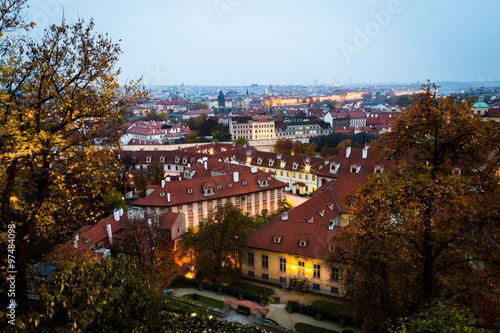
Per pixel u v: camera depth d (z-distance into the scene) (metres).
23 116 21.77
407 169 31.34
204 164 100.25
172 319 31.52
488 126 28.55
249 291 50.09
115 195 72.94
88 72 23.16
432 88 30.09
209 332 30.42
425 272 30.09
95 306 19.27
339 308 47.88
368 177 32.31
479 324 29.11
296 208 66.31
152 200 76.06
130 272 22.22
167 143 164.62
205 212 79.94
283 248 54.78
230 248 52.75
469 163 29.95
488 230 28.77
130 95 24.66
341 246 46.50
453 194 27.03
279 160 121.25
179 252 63.28
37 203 23.80
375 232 29.91
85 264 21.06
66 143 22.69
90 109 23.61
